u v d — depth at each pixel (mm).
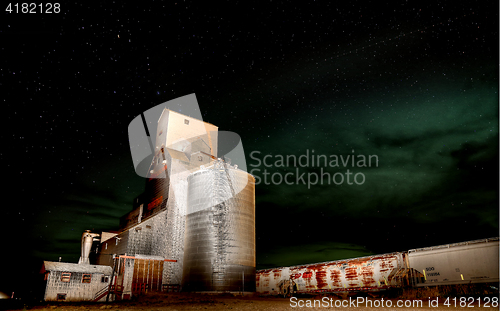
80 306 23391
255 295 32312
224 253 32250
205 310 20828
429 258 25000
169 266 34188
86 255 47500
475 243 23109
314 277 31859
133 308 21688
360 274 28609
